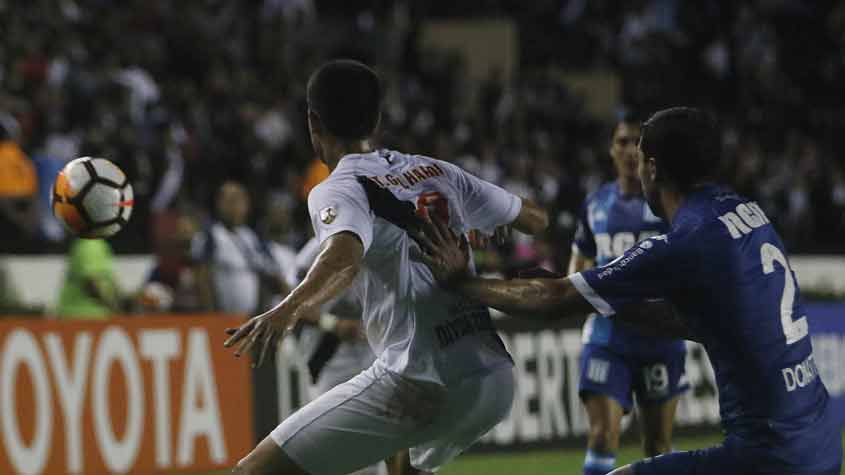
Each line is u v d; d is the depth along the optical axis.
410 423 16.80
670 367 24.36
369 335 17.06
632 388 24.59
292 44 70.75
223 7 69.00
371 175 16.52
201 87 62.78
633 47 88.00
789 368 15.32
